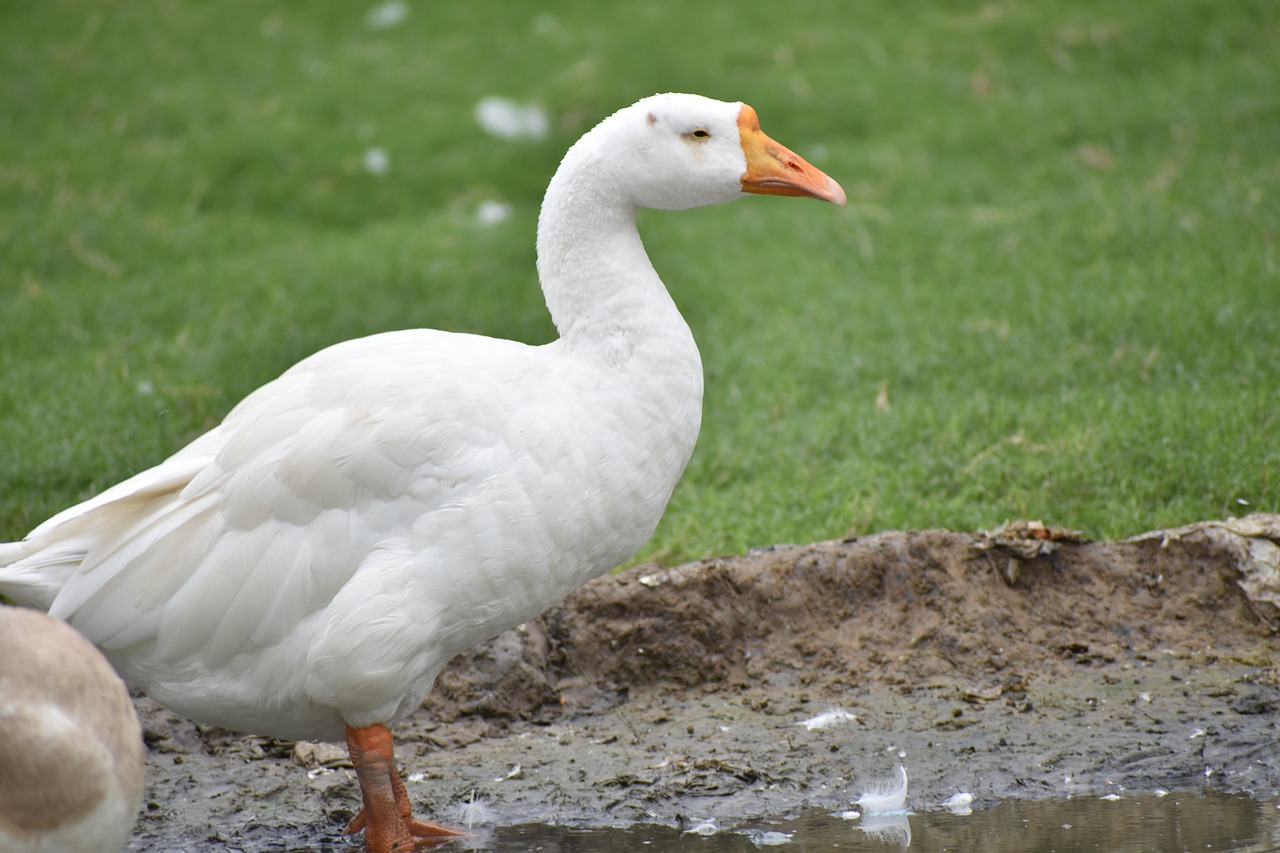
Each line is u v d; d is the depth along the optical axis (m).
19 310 15.66
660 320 7.51
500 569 7.02
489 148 20.89
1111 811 7.29
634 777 8.05
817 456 12.05
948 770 7.93
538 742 8.73
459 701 9.03
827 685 9.19
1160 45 21.47
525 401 7.16
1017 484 10.98
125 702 5.90
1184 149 17.91
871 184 18.61
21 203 18.80
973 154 19.20
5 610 5.75
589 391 7.32
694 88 21.69
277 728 7.45
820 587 9.70
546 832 7.43
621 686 9.43
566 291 7.60
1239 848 6.71
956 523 10.61
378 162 20.41
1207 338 13.01
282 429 7.15
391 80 23.16
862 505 10.98
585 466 7.15
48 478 11.67
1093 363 12.97
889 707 8.82
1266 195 16.16
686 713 9.02
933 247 16.50
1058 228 16.33
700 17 24.62
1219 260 14.70
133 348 14.84
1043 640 9.40
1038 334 13.81
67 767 5.55
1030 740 8.20
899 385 13.30
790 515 11.03
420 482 6.93
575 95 21.81
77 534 7.16
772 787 7.88
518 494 6.97
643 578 9.65
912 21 23.64
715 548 10.58
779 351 14.19
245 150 20.77
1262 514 9.73
